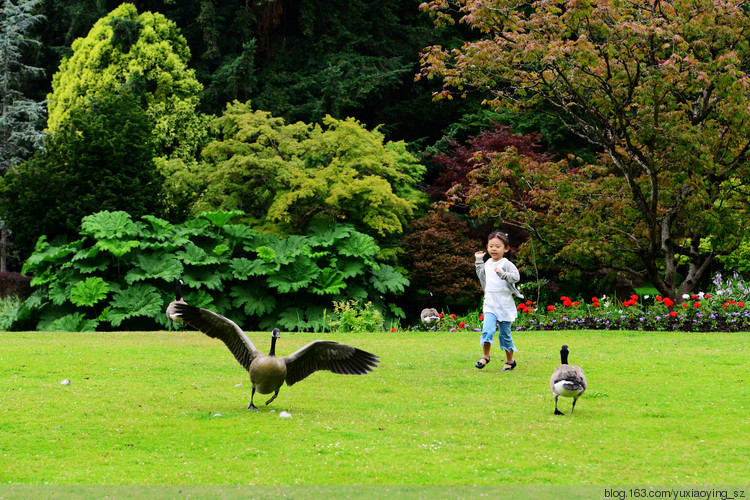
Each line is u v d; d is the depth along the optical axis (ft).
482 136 82.89
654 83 43.70
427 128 107.86
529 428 21.09
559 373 22.72
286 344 40.40
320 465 17.30
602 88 46.68
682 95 48.83
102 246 60.95
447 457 18.13
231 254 69.41
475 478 16.42
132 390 26.02
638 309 48.57
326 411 23.34
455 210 86.69
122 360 32.65
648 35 41.06
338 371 21.86
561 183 49.78
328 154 75.82
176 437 19.67
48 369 29.73
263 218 75.46
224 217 68.08
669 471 16.97
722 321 46.26
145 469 16.88
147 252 64.59
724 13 42.47
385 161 75.10
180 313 20.98
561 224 52.03
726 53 41.68
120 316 60.29
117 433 19.99
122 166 70.08
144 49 93.56
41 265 64.95
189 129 89.97
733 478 16.42
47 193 66.18
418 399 25.55
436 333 48.47
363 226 76.07
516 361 33.81
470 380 29.19
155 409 22.99
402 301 81.15
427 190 86.07
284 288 65.41
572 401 25.09
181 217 76.43
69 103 96.12
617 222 52.47
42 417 21.57
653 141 46.29
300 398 25.62
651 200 48.75
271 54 109.40
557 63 43.55
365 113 109.81
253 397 25.02
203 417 21.97
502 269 30.68
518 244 74.54
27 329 63.21
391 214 73.00
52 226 66.39
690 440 19.79
